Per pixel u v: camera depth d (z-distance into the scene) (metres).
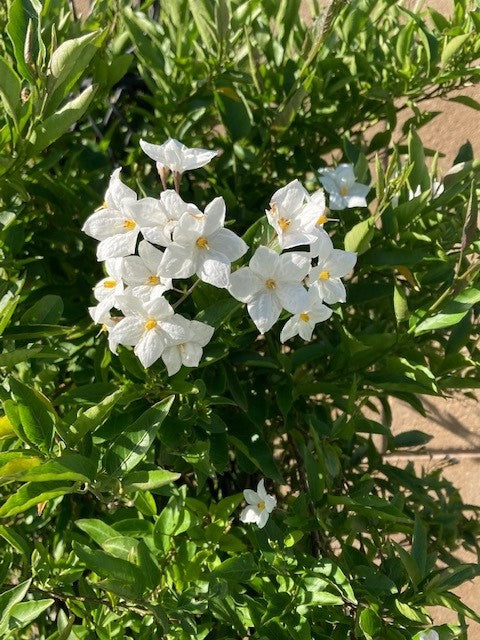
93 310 0.18
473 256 0.24
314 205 0.17
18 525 0.24
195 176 0.26
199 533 0.20
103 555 0.16
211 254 0.16
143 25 0.27
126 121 0.26
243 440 0.22
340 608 0.21
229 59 0.25
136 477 0.16
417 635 0.18
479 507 0.29
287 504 0.24
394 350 0.22
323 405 0.26
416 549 0.19
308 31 0.26
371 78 0.27
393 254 0.23
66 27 0.23
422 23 0.26
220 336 0.20
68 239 0.23
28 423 0.16
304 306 0.16
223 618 0.19
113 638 0.19
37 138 0.18
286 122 0.24
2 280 0.21
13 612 0.18
